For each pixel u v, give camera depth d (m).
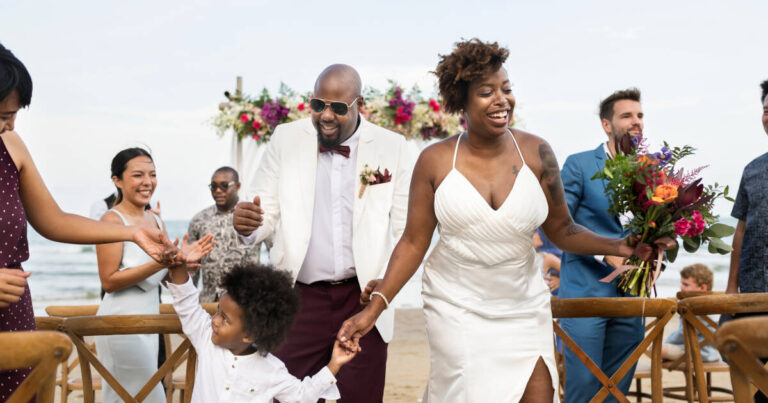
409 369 7.69
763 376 1.66
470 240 2.90
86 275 32.41
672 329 10.66
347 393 3.65
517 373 2.85
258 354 2.76
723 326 1.69
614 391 3.13
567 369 4.02
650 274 2.92
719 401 5.04
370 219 3.70
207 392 2.73
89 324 2.93
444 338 2.93
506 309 2.95
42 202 2.59
